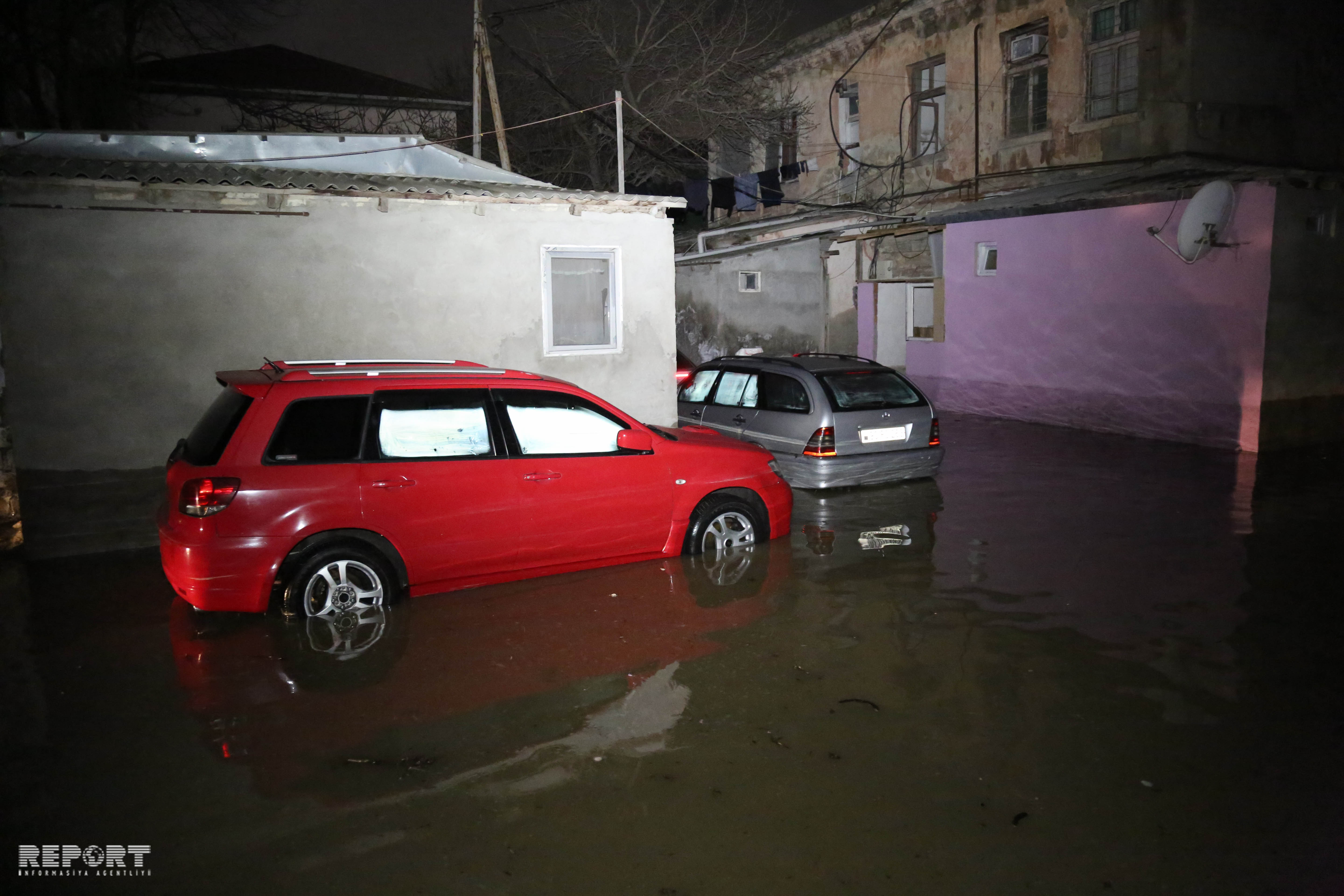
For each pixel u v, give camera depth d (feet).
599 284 32.12
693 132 69.10
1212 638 17.89
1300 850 11.04
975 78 51.24
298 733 14.20
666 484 22.62
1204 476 33.22
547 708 15.07
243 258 26.53
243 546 18.07
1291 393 38.47
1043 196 45.37
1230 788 12.46
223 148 33.78
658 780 12.78
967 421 48.57
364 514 18.98
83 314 24.89
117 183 24.52
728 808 12.07
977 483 32.68
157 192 25.34
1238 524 26.43
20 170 23.54
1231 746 13.62
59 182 24.14
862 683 15.98
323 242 27.43
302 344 27.50
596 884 10.50
